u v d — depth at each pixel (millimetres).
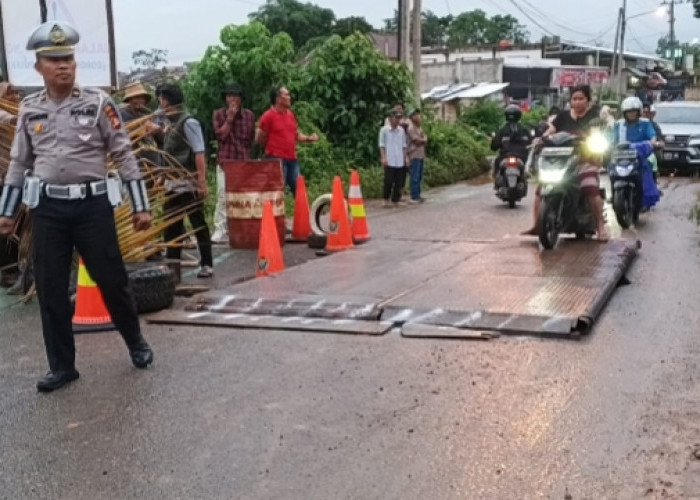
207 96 17406
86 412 4887
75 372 5449
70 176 5262
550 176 9031
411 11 24703
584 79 51125
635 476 3861
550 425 4469
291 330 6469
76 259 7457
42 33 5176
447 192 19062
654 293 7512
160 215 8211
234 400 4988
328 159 18078
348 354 5816
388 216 14258
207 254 8914
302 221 11461
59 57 5188
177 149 8500
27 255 7863
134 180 5473
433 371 5391
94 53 10602
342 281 7930
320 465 4066
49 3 10258
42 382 5266
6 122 7770
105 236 5383
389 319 6609
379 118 19453
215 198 14055
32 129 5270
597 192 9594
